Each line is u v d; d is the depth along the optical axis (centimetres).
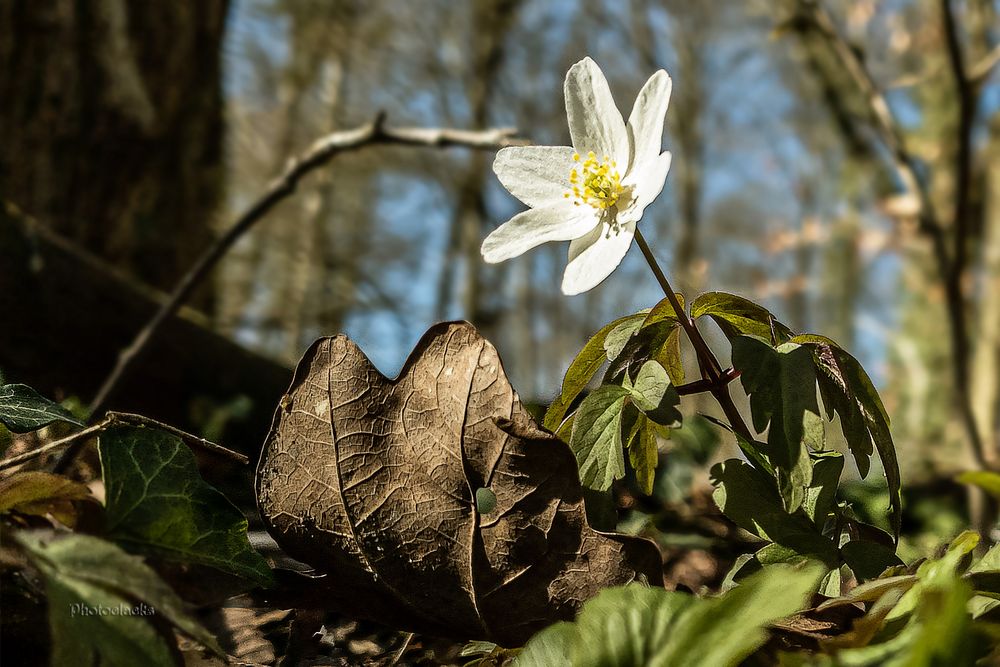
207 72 70
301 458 14
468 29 287
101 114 61
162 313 33
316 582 14
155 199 65
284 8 268
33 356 40
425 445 13
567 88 15
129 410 41
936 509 43
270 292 264
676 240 285
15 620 11
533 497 13
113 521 12
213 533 13
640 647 10
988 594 11
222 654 10
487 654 14
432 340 14
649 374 14
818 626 13
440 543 13
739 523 14
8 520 12
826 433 15
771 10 102
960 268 48
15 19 58
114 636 10
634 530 22
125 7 63
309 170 34
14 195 58
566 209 15
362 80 298
